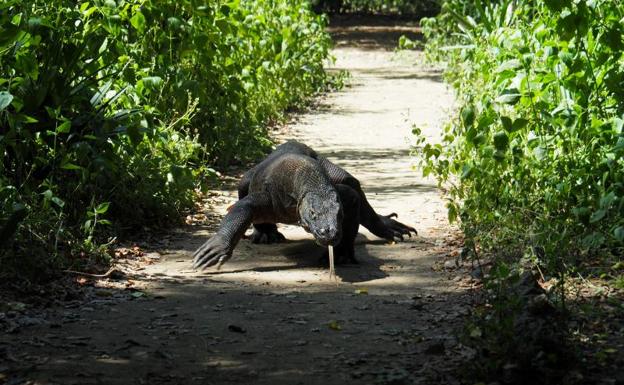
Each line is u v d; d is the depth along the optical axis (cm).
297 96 2711
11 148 1155
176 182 1273
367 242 1235
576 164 1138
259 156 1855
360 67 4038
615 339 812
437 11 6328
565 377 713
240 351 806
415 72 3797
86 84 1238
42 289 955
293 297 976
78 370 753
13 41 1102
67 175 1195
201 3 1590
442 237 1240
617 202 1048
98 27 1304
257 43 2281
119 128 1198
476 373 730
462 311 911
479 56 1783
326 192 1087
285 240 1244
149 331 857
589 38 1172
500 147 1127
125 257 1115
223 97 1764
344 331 862
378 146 2016
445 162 1313
